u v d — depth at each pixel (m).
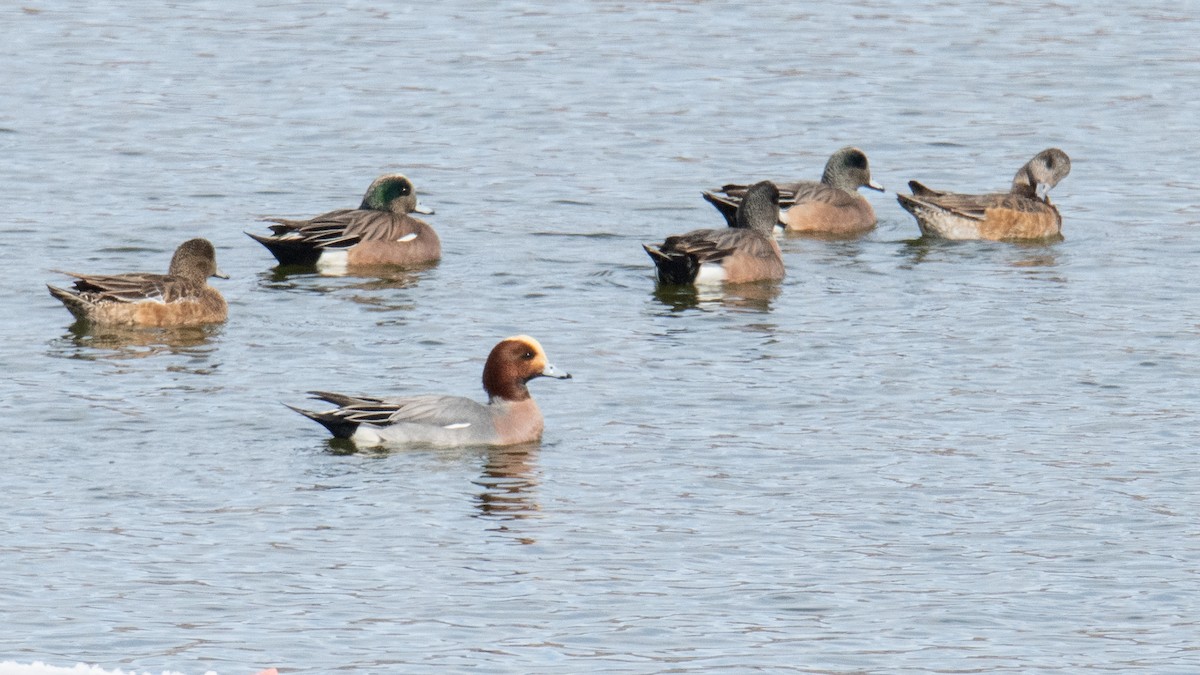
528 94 36.88
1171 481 17.67
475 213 29.38
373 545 15.98
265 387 20.47
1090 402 20.08
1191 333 22.80
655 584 15.22
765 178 31.78
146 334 22.61
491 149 33.19
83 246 26.70
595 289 25.16
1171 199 30.41
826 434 19.03
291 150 32.94
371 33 41.88
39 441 18.47
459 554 15.81
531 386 20.64
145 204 29.25
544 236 28.11
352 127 34.53
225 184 30.67
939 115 35.78
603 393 20.41
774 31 42.28
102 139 33.09
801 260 27.42
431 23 42.91
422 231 26.69
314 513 16.69
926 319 23.61
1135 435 19.00
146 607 14.55
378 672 13.47
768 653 13.91
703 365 21.48
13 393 20.03
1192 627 14.48
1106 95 37.03
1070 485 17.58
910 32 42.22
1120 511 16.92
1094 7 44.81
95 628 14.16
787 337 22.75
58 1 44.78
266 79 37.81
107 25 42.41
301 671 13.45
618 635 14.19
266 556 15.68
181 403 19.81
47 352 21.69
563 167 32.12
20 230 27.38
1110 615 14.72
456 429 18.62
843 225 29.83
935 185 31.94
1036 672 13.66
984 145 34.00
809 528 16.50
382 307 24.05
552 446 18.69
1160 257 27.08
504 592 15.01
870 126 35.06
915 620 14.56
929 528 16.53
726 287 25.39
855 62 39.53
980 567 15.66
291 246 26.06
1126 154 33.12
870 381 20.86
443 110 35.72
